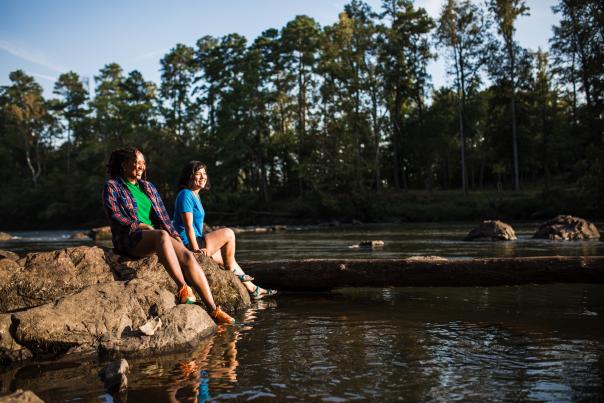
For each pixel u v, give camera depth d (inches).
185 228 195.9
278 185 1877.5
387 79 1598.2
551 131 1525.6
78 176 2100.1
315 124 1567.4
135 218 175.2
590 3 1089.4
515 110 1573.6
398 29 1715.1
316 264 219.9
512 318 156.6
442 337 133.1
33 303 158.7
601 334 133.9
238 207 1663.4
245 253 397.7
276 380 99.4
